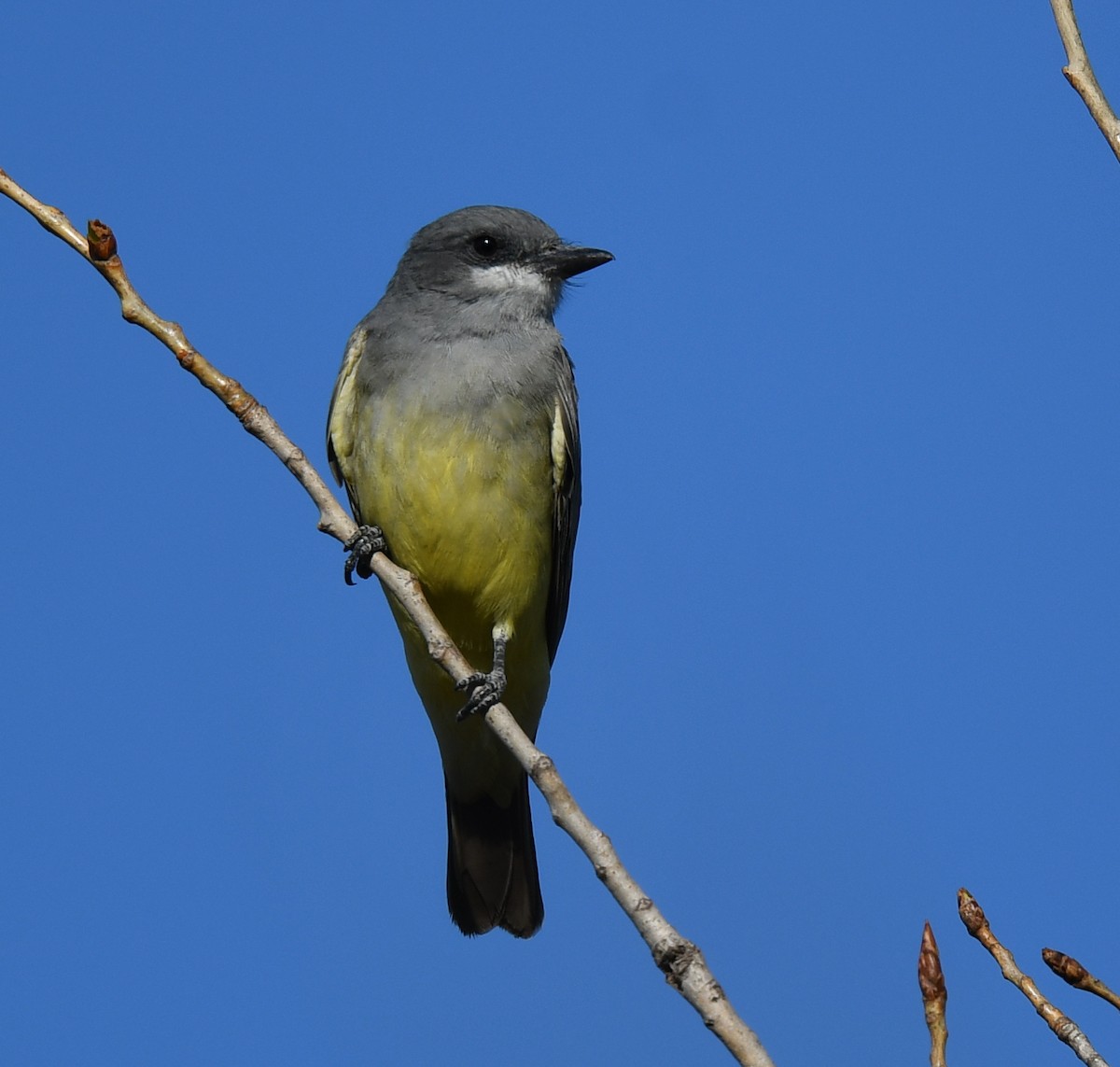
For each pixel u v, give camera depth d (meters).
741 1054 5.78
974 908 6.47
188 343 8.10
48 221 8.06
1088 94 6.84
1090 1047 6.02
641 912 6.14
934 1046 6.01
